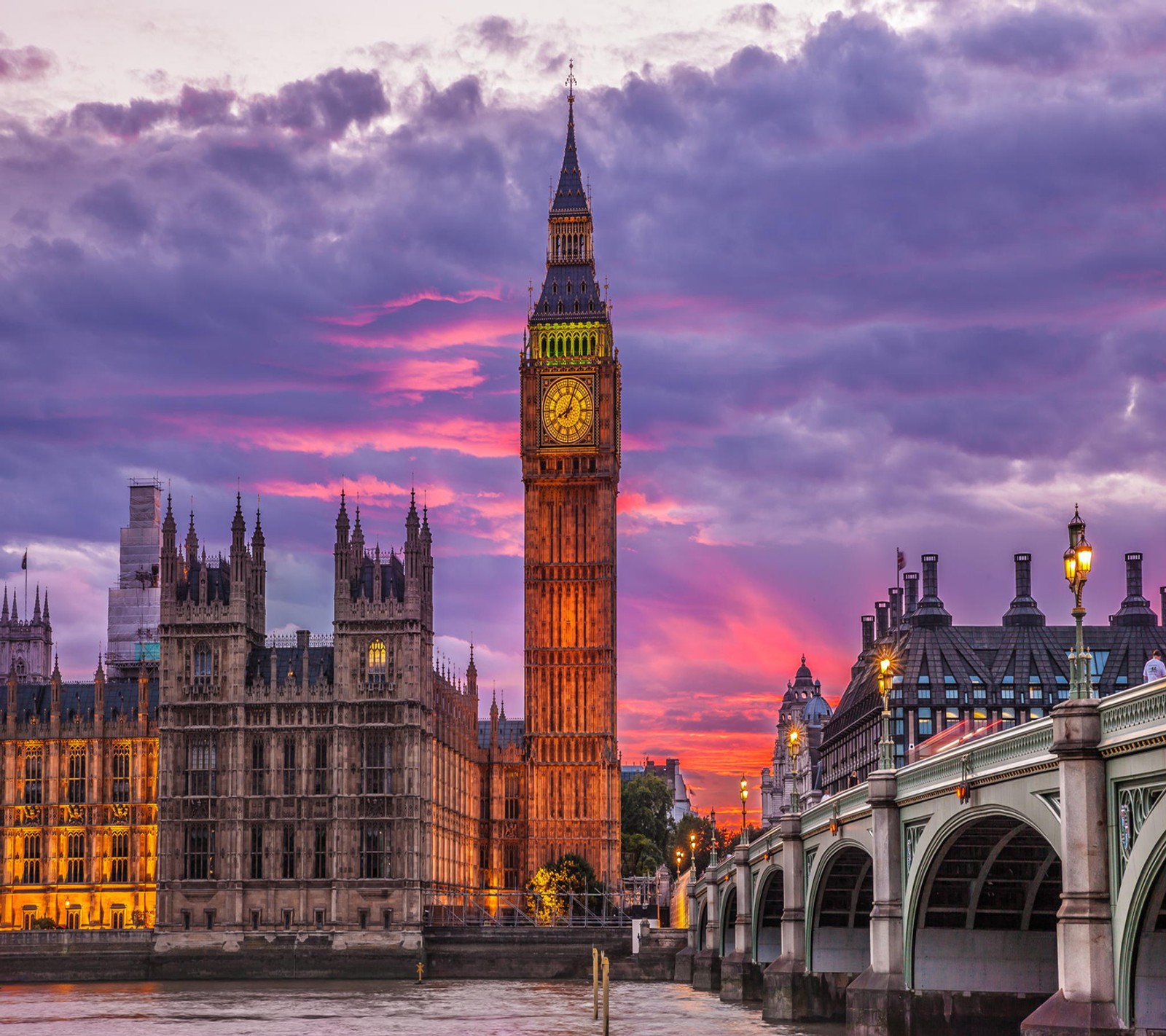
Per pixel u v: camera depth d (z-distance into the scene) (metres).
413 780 191.12
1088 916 52.75
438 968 184.88
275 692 193.75
